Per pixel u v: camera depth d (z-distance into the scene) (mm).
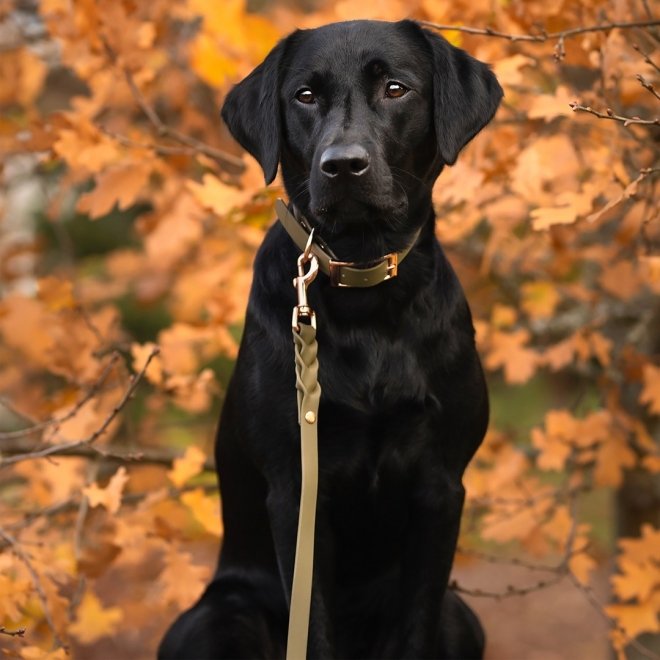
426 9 4035
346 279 3490
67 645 3709
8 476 5598
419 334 3533
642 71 3896
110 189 4312
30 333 4602
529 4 3932
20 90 4945
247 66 4500
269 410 3516
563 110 3686
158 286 5867
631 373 4680
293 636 3145
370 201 3377
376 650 3938
